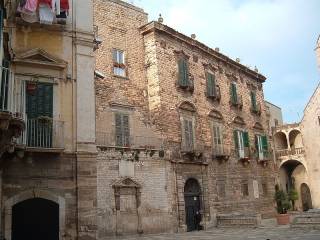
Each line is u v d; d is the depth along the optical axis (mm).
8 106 15305
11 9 18938
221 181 36250
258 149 43812
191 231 31016
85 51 20328
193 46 36188
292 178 58906
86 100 19750
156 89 31500
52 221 18016
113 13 31453
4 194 17156
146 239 24766
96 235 18578
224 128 38594
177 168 31062
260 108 47031
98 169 25438
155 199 28500
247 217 32875
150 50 32500
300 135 58688
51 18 19438
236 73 43188
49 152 18000
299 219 30172
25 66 18719
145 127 30906
